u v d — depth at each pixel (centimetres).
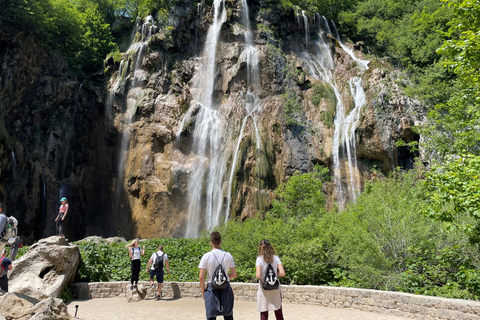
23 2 3206
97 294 1291
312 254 1305
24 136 3244
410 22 4194
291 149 3438
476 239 935
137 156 3419
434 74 3291
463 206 891
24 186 3044
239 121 3534
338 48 4256
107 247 1638
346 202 3316
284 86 3775
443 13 3647
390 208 1295
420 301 830
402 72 3772
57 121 3447
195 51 3981
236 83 3747
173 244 2053
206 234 2139
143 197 3300
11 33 3145
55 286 1135
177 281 1448
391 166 3309
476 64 1063
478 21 1086
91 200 3472
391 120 3334
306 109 3688
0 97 2966
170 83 3666
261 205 3222
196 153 3444
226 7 4069
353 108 3616
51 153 3328
